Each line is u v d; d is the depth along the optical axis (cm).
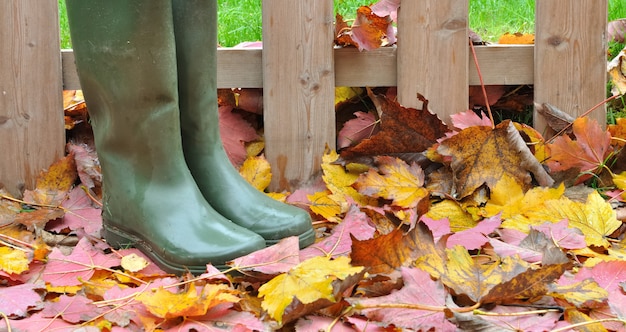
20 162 207
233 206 188
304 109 210
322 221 199
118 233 187
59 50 207
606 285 173
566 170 204
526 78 212
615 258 182
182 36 186
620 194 200
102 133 184
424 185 204
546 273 166
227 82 211
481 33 260
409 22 209
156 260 182
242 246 178
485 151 201
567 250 184
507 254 179
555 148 205
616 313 165
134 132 181
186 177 184
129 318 167
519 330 163
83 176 206
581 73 211
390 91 215
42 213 196
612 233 191
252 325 164
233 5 279
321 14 209
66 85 209
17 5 204
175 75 181
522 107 220
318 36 209
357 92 220
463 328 162
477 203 200
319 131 211
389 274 173
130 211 184
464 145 201
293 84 210
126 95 179
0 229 192
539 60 211
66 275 177
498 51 212
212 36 188
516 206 196
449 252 173
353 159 208
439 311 165
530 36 229
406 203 199
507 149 200
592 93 211
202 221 181
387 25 210
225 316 166
